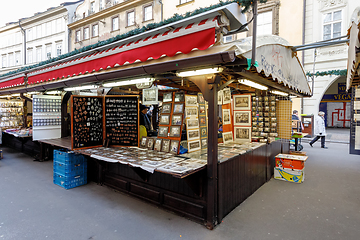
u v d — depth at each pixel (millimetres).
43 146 6195
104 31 16000
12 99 8672
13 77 5922
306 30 10453
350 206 3279
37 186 4160
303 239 2426
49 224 2748
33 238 2434
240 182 3408
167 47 2412
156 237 2473
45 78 4551
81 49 3742
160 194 3234
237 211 3137
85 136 4160
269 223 2789
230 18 2225
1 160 6309
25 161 6184
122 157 3236
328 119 17422
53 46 18938
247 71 2602
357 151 5062
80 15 17672
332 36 9953
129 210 3158
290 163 4523
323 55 10117
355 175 4871
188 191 2898
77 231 2590
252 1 2000
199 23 2201
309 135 10891
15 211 3102
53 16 18703
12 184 4270
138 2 14203
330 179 4602
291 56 3533
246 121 4500
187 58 2246
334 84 16703
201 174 2734
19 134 6332
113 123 4312
